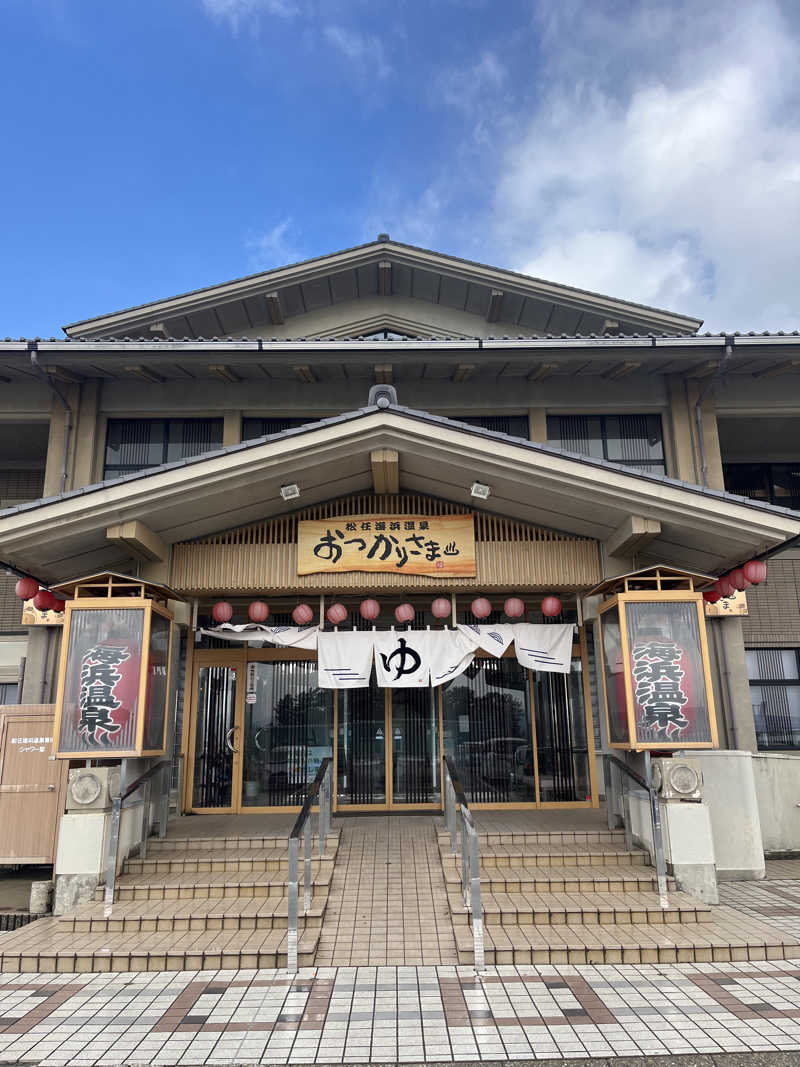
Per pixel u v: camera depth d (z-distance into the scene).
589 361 11.02
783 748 11.91
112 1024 5.14
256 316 12.83
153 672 8.44
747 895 8.27
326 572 9.70
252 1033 4.98
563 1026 5.05
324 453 8.78
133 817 8.54
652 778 8.10
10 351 10.52
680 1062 4.61
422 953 6.37
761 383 11.99
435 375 11.63
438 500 10.00
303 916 6.83
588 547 9.91
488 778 11.08
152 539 9.24
